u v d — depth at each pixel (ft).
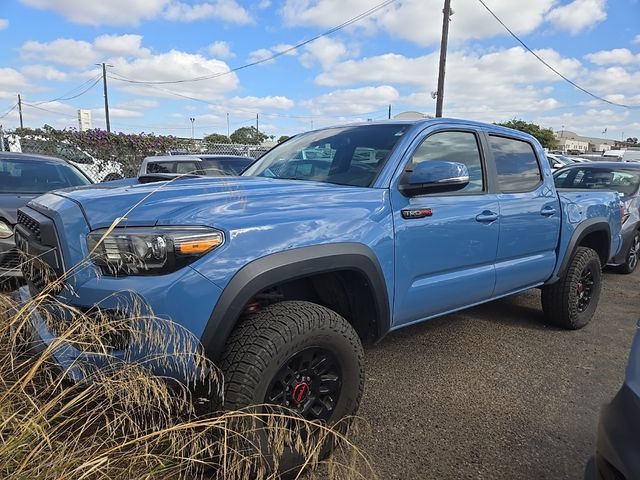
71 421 6.34
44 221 7.71
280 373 7.43
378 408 10.08
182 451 6.61
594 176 26.25
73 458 5.81
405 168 10.07
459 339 14.15
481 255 11.45
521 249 12.72
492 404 10.39
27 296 8.63
